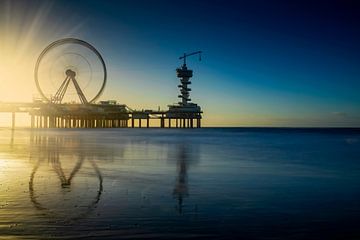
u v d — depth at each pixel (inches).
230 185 789.9
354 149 2237.9
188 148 2181.3
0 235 417.1
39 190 698.8
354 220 493.0
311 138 4308.6
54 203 579.8
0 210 528.1
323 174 1010.1
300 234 433.7
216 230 443.8
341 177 946.7
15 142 2664.9
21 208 542.6
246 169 1115.3
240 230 444.5
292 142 3235.7
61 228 443.8
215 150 2030.0
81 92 6948.8
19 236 414.0
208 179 882.1
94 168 1098.1
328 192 710.5
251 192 702.5
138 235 422.0
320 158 1566.2
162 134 5310.0
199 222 476.1
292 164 1289.4
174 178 891.4
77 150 1887.3
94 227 449.1
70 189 711.7
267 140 3624.5
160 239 410.0
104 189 715.4
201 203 592.4
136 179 864.3
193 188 741.9
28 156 1505.9
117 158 1445.6
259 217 505.4
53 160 1344.7
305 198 646.5
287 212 536.4
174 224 464.8
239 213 526.3
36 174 945.5
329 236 426.6
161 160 1380.4
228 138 4109.3
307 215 518.6
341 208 566.3
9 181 815.1
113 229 441.7
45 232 428.1
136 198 628.1
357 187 776.9
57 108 7411.4
